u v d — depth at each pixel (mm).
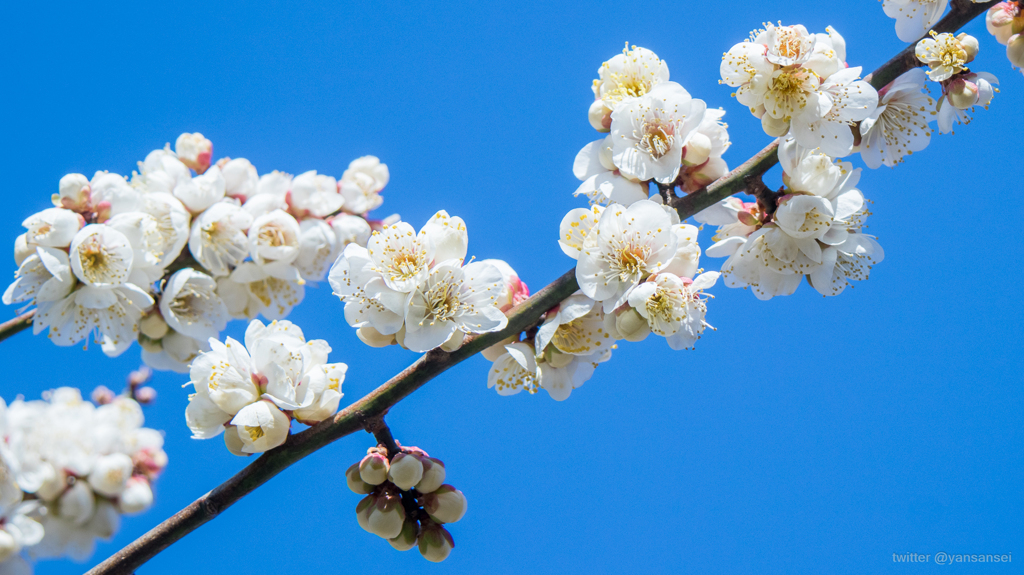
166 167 985
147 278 978
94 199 977
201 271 987
